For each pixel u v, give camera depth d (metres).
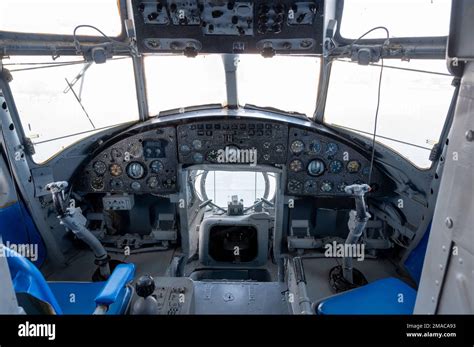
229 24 2.38
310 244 4.06
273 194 5.03
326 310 2.64
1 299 0.86
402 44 2.67
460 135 0.89
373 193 3.81
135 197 4.25
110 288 2.08
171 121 3.67
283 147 3.75
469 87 0.86
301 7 2.26
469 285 0.85
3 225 3.02
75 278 3.62
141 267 3.92
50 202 3.50
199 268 4.43
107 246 4.23
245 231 4.45
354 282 3.50
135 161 3.82
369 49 2.68
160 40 2.51
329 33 3.06
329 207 4.11
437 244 1.00
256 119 3.67
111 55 2.90
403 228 3.57
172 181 3.88
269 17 2.29
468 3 0.87
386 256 3.98
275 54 2.61
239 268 4.39
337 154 3.74
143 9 2.30
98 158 3.83
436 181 3.00
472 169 0.83
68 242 3.96
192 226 4.74
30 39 2.83
